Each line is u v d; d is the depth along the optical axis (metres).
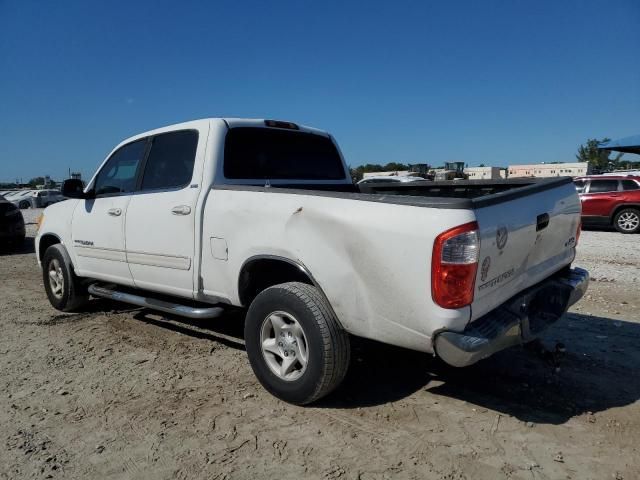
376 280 3.04
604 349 4.55
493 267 2.99
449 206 2.80
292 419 3.35
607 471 2.77
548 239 3.61
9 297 6.78
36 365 4.32
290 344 3.48
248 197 3.75
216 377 4.03
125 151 5.07
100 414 3.44
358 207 3.12
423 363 4.28
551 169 47.88
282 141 4.85
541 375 4.01
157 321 5.55
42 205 36.12
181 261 4.22
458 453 2.94
